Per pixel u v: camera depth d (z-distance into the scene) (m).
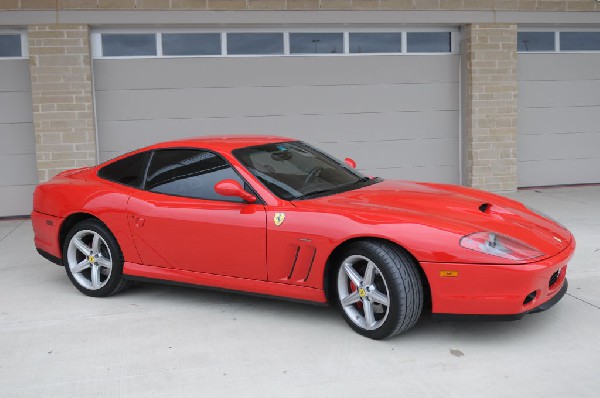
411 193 4.64
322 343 4.11
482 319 3.83
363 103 9.84
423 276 4.04
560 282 4.18
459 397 3.34
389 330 3.96
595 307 4.61
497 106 9.98
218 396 3.43
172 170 4.93
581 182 10.69
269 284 4.43
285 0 9.18
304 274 4.26
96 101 9.08
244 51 9.38
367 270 4.05
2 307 5.03
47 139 8.76
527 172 10.47
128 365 3.86
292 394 3.43
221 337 4.27
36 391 3.55
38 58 8.65
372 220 4.00
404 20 9.57
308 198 4.50
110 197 5.02
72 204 5.18
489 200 4.68
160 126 9.27
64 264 5.33
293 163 4.90
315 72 9.63
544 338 4.09
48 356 4.03
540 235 4.14
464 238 3.83
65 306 5.02
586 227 7.30
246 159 4.71
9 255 6.78
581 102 10.52
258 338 4.23
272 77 9.51
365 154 9.95
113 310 4.89
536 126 10.40
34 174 8.99
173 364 3.86
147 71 9.16
